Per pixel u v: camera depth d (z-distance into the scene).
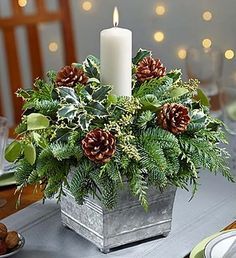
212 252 1.47
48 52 4.20
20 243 1.57
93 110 1.50
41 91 1.63
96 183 1.50
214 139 1.61
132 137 1.49
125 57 1.57
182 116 1.53
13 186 1.96
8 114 4.15
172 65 4.00
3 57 4.04
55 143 1.50
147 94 1.58
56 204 1.85
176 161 1.53
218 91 2.61
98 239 1.58
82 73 1.62
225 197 1.91
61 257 1.56
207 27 3.84
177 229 1.70
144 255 1.57
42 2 3.17
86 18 4.18
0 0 4.01
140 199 1.48
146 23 4.01
